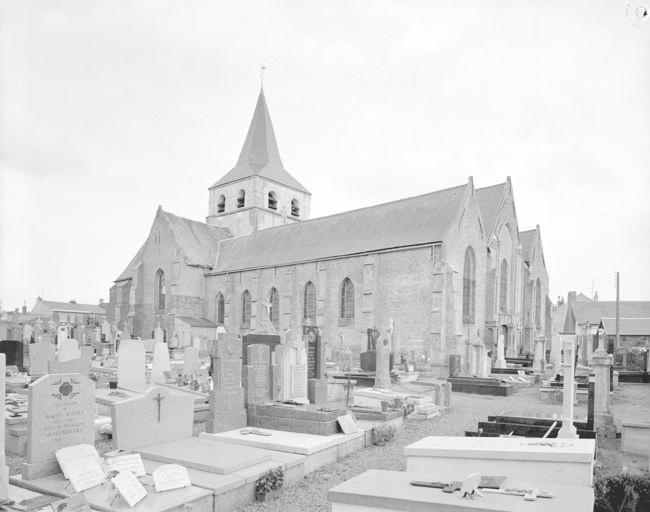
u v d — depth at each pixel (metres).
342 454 11.79
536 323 54.50
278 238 51.47
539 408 19.36
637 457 12.01
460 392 25.41
